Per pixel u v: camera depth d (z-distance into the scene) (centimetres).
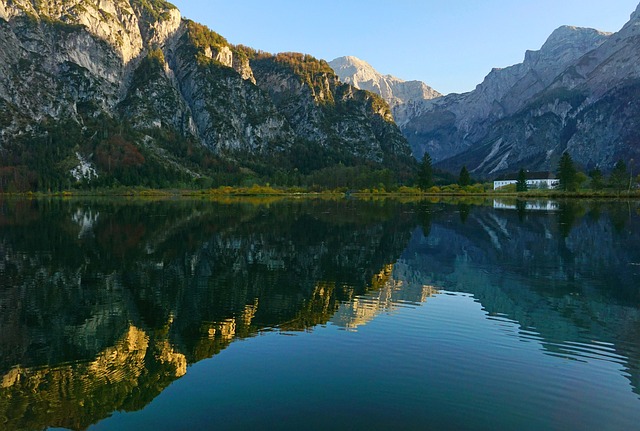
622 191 17625
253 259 4909
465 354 2230
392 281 3866
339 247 5694
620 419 1633
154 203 16138
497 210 11562
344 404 1728
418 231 7256
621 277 3994
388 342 2395
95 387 1938
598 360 2161
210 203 16100
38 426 1636
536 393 1820
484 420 1617
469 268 4416
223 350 2305
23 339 2531
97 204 15362
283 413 1664
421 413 1661
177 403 1756
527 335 2506
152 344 2427
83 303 3241
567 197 17538
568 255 5109
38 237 6606
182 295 3425
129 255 5141
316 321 2755
